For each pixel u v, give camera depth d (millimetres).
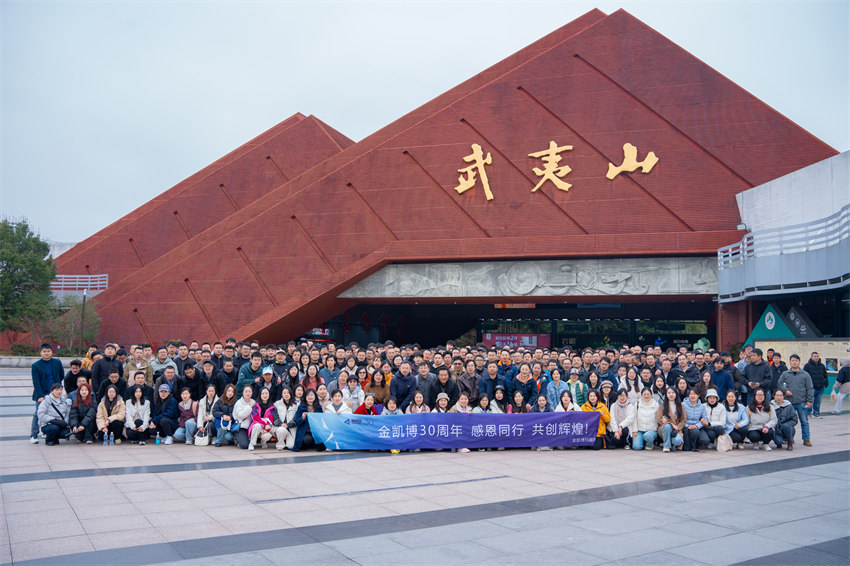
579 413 12812
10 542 6305
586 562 5773
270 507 7711
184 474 9711
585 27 34062
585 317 40188
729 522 7113
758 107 29422
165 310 33844
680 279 29328
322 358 15281
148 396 13078
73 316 35594
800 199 23859
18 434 14070
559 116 31734
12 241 40750
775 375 16844
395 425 12336
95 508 7594
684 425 12570
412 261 32344
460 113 33062
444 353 15773
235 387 13156
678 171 29703
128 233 42344
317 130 41406
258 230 33906
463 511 7570
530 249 30328
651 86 30906
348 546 6191
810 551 6133
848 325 22359
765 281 23703
